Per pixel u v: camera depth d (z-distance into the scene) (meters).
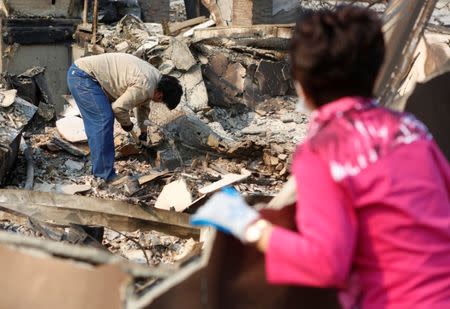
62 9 11.42
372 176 1.98
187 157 8.80
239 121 9.80
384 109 2.13
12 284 2.41
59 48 11.22
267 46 10.28
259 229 2.05
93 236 6.03
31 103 9.36
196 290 2.22
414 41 3.71
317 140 2.03
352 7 2.14
